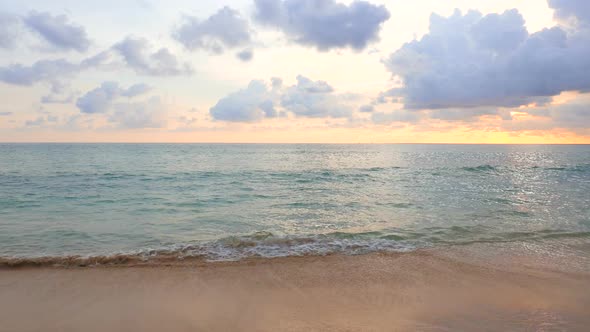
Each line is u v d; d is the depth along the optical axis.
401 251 7.77
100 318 4.52
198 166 38.09
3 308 4.79
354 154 79.94
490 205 14.02
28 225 10.75
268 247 8.04
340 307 4.89
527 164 40.66
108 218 11.90
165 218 11.98
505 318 4.53
